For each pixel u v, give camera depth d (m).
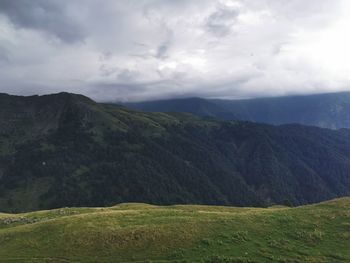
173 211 60.94
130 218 56.09
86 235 49.94
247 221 53.91
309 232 50.09
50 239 50.25
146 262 43.94
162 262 43.69
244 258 43.72
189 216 57.00
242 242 47.62
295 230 50.81
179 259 44.12
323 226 51.91
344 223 52.19
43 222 57.34
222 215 57.25
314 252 45.47
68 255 46.28
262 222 53.56
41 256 46.47
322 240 48.28
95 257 45.59
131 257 45.22
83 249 47.25
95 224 53.22
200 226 51.84
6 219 71.62
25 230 54.31
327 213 55.88
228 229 51.06
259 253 45.03
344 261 43.56
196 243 47.50
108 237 49.19
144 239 48.56
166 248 46.59
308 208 59.81
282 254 45.03
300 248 46.41
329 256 44.75
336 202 60.62
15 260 45.94
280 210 61.56
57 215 75.25
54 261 45.19
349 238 48.56
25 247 49.00
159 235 49.25
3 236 53.56
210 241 47.53
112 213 59.41
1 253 48.03
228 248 46.06
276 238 48.72
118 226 52.19
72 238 49.59
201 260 43.41
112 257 45.44
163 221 53.59
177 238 48.59
